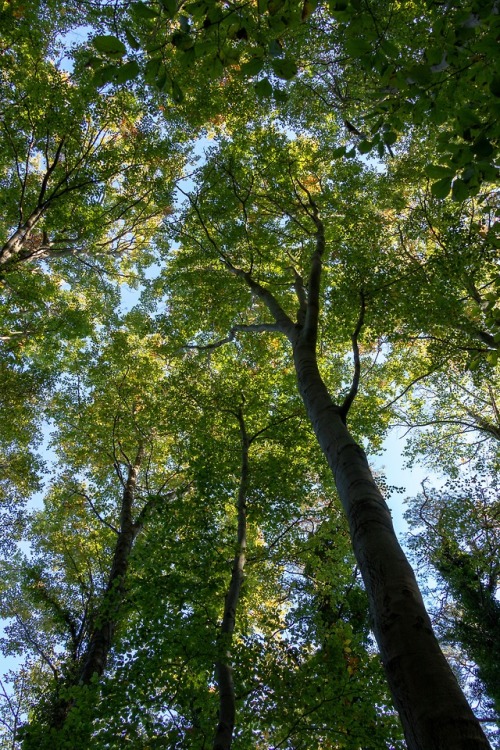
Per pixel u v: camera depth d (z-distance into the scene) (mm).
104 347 14508
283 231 13789
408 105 3969
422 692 2627
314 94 12375
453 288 9984
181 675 5883
